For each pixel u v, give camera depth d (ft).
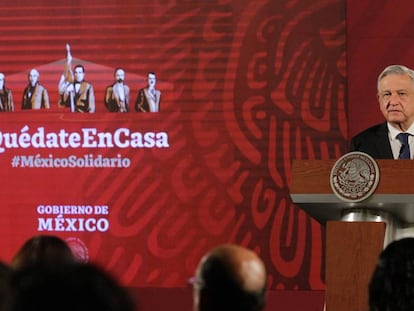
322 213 14.93
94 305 3.63
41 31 26.55
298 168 13.82
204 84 26.14
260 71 26.07
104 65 26.43
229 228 26.23
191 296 26.23
